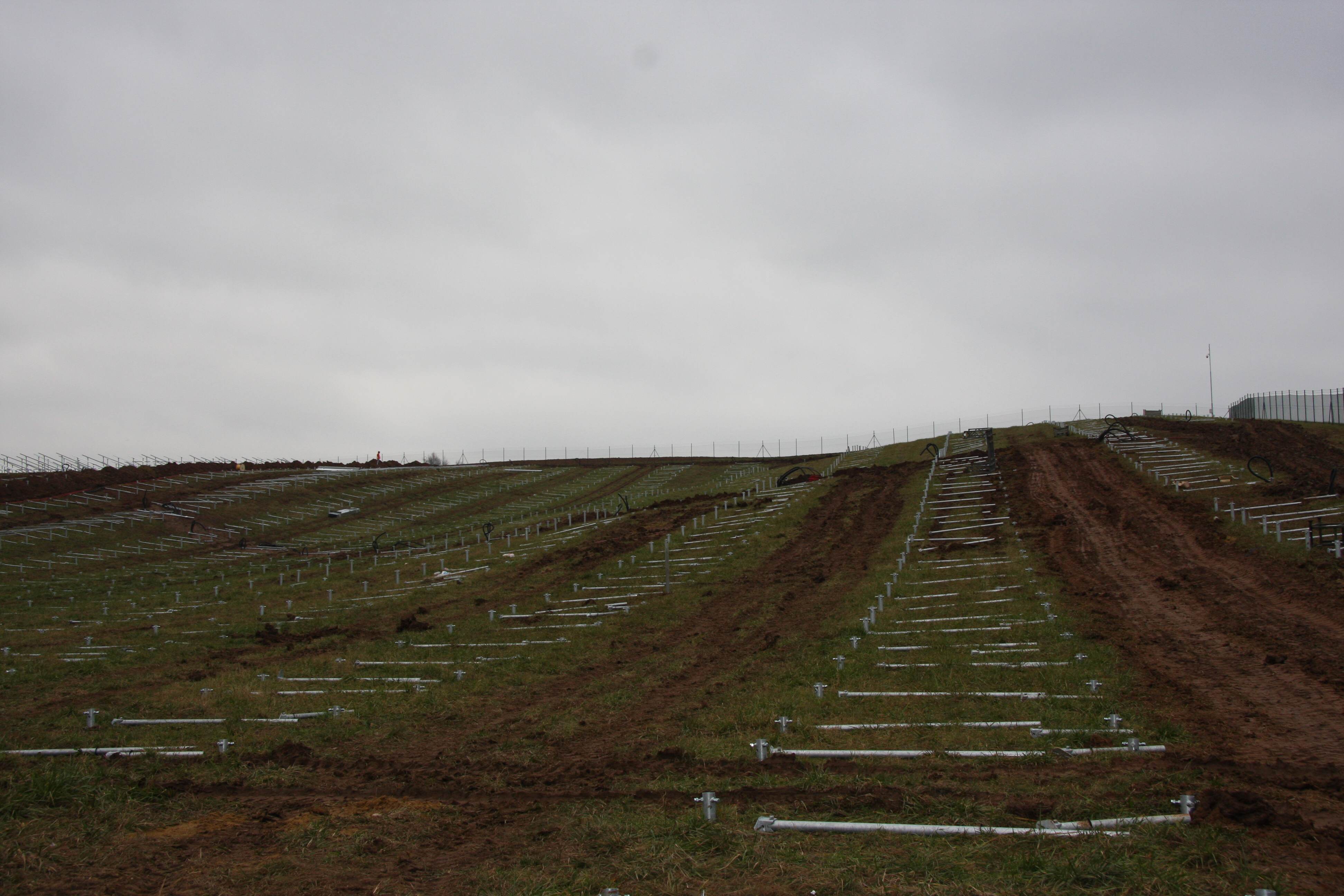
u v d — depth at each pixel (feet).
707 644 77.51
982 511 125.70
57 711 63.36
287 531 197.06
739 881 29.86
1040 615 74.38
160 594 126.31
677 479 270.26
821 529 127.65
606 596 102.37
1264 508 104.22
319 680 71.61
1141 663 59.31
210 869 33.27
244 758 50.03
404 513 221.25
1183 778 38.45
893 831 33.37
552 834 36.06
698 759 46.26
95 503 202.28
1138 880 27.99
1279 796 35.99
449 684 68.54
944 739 46.78
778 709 55.47
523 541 149.59
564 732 54.24
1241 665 57.21
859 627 75.97
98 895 30.78
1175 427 182.50
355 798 42.65
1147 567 88.17
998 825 33.76
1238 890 27.35
